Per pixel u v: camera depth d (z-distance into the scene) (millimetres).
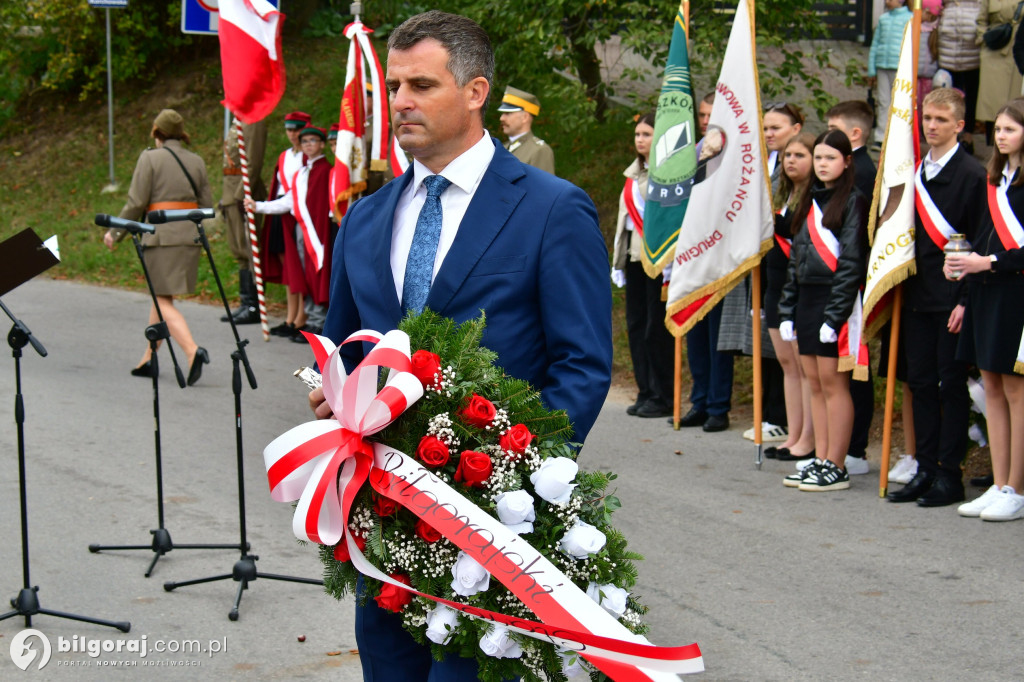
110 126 14531
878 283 5801
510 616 2361
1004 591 4590
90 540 5195
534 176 2588
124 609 4457
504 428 2428
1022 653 4012
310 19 16375
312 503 2416
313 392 2656
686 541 5285
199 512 5625
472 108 2545
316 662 4023
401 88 2516
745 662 3990
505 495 2371
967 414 5777
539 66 11234
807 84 10547
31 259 4172
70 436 6902
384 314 2623
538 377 2584
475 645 2439
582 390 2477
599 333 2541
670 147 7293
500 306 2525
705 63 10172
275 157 13930
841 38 13625
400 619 2600
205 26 9727
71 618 4277
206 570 4871
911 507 5777
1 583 4672
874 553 5086
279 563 4996
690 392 8406
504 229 2541
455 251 2543
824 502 5891
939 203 5699
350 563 2572
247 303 10609
